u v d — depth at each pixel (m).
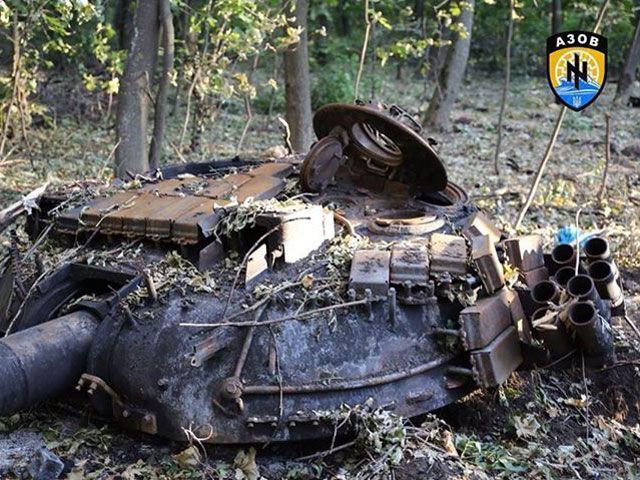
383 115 5.96
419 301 5.32
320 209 5.64
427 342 5.36
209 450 5.16
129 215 5.87
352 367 5.07
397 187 6.56
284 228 5.37
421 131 6.29
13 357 4.79
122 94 10.58
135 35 10.50
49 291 5.67
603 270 5.93
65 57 18.53
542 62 33.94
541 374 6.68
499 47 33.19
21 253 6.28
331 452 5.04
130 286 5.39
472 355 5.27
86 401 5.53
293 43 12.49
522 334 5.67
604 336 5.39
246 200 5.71
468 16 19.61
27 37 11.73
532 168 15.73
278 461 5.18
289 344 5.02
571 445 5.86
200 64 12.48
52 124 15.83
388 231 5.89
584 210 12.30
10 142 14.20
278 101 21.66
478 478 5.05
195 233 5.49
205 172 7.40
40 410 5.67
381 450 4.98
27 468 4.97
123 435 5.36
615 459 5.80
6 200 11.20
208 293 5.27
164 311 5.21
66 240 6.26
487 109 24.48
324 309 5.09
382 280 5.23
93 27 15.78
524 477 5.28
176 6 11.73
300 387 4.92
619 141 19.16
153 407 5.00
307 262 5.46
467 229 6.21
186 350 5.00
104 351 5.19
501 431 5.94
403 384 5.21
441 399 5.33
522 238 6.29
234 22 13.63
